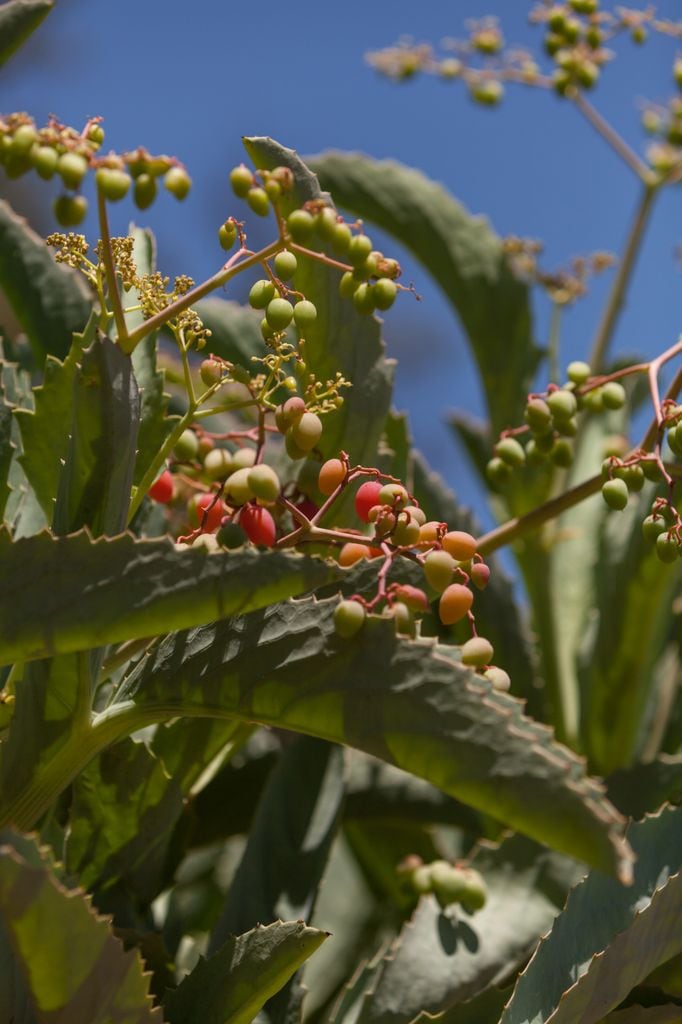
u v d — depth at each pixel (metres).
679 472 0.76
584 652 1.04
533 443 0.81
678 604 1.03
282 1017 0.72
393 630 0.62
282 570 0.61
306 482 0.77
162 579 0.61
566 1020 0.69
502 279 1.18
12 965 0.63
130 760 0.71
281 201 0.71
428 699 0.61
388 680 0.62
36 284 0.87
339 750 0.80
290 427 0.69
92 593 0.62
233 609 0.61
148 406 0.76
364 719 0.62
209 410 0.71
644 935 0.69
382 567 0.68
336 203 1.19
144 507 0.80
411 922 0.77
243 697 0.64
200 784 0.81
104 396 0.64
